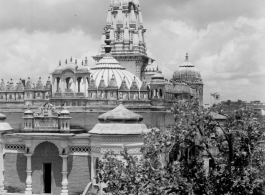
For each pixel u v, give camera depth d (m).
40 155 41.88
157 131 26.41
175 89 57.38
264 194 24.36
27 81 49.53
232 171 25.09
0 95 50.06
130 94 47.12
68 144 40.97
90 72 49.09
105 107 46.09
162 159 27.59
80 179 40.75
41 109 42.94
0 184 42.50
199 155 26.84
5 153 42.84
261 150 25.89
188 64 76.56
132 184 24.80
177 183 24.05
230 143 25.06
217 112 25.83
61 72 48.12
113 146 38.03
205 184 24.69
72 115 46.41
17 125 48.91
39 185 41.81
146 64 63.78
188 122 25.34
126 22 61.66
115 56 60.56
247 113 26.12
